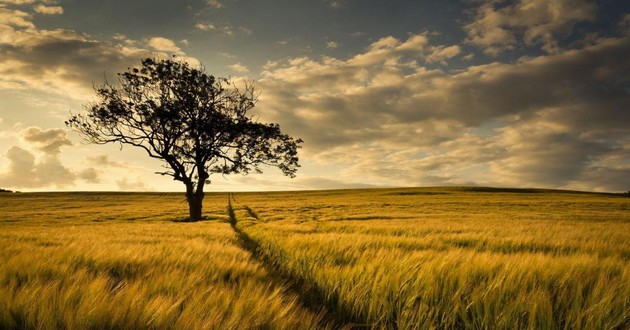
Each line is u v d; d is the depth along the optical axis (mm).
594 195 98688
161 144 36969
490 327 3586
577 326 3389
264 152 39469
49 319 3002
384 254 7176
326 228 19719
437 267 5336
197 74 37562
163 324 3025
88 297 3416
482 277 5062
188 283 4449
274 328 3105
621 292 4004
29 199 90688
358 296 4402
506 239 12617
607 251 9406
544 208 59375
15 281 4113
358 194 107188
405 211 54375
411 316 3850
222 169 38969
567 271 5086
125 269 5980
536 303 3588
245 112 40094
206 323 2936
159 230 18859
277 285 5145
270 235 14641
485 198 83812
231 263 6320
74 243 9320
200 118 37938
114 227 24062
